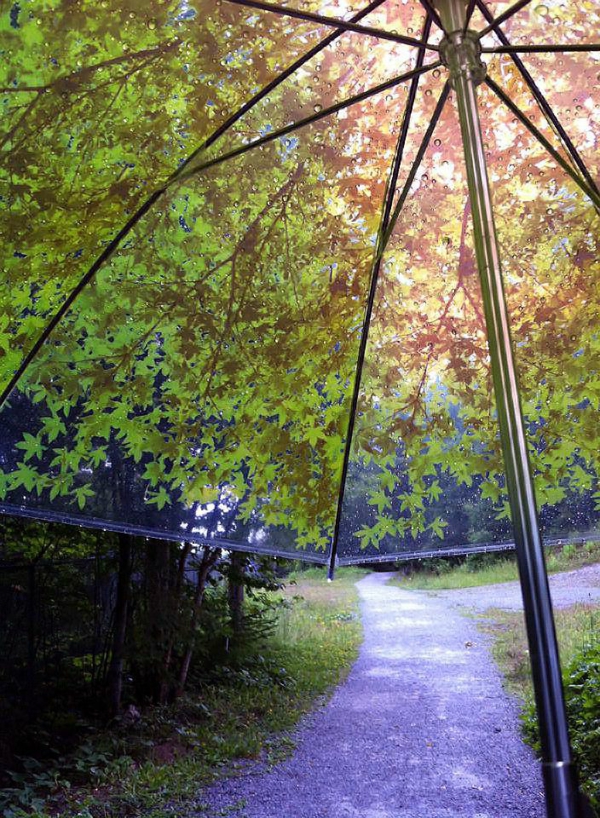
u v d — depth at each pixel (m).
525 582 0.98
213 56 1.67
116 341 1.96
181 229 1.92
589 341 2.22
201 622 6.15
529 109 1.92
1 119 1.63
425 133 1.84
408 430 2.35
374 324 2.25
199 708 5.76
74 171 1.72
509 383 1.08
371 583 17.17
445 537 2.40
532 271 2.20
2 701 5.00
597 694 4.00
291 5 1.62
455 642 8.66
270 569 7.05
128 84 1.68
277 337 2.12
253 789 4.32
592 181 2.00
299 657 8.08
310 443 2.23
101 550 5.86
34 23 1.53
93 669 5.66
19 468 1.90
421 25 1.70
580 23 1.67
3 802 3.96
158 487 2.06
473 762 4.54
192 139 1.81
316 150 1.89
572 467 2.32
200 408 2.10
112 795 4.18
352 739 5.23
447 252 2.15
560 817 0.84
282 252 2.04
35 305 1.88
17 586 5.41
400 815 3.85
